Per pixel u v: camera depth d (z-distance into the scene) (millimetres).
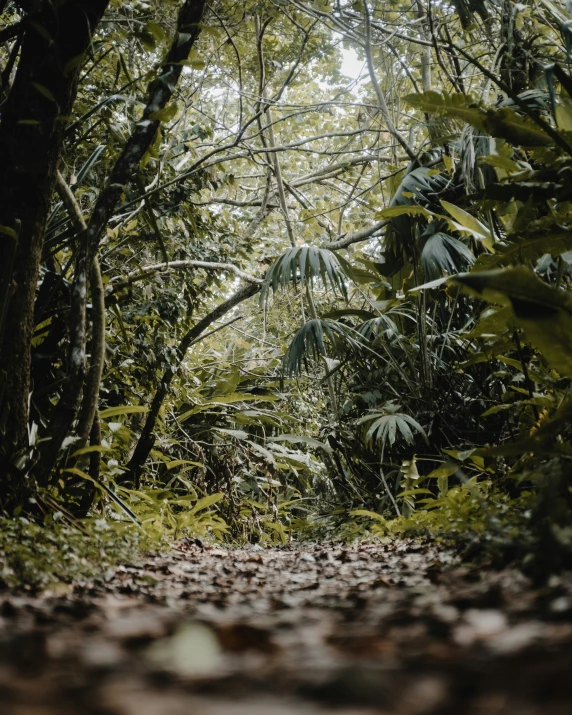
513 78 7270
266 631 1503
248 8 8344
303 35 9867
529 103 6352
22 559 2875
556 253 4410
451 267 6918
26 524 3535
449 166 6582
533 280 2760
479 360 5422
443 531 4340
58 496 4539
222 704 895
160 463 8891
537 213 5066
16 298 4168
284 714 837
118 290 6102
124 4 6645
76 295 4500
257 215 10938
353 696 923
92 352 4848
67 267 5340
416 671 1076
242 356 12984
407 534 5363
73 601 2326
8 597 2328
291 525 10422
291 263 7625
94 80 6770
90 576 3088
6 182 4113
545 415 4695
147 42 4484
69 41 4145
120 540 4195
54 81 4145
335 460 9000
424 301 7316
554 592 1798
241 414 9688
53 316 5258
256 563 4422
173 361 7617
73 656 1281
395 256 8398
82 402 5320
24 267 4195
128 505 6289
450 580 2484
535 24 7258
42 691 952
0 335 3986
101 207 4570
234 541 9266
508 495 4996
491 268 4422
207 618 1899
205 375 10750
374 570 3383
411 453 7996
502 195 4461
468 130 6625
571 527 2439
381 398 8297
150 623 1792
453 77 7820
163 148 7367
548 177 4297
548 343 2928
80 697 921
